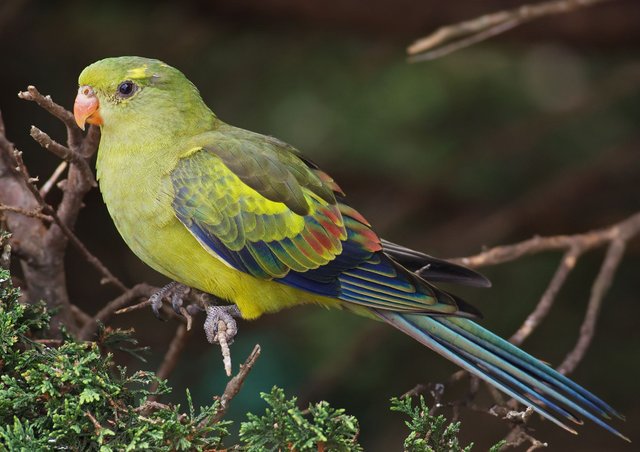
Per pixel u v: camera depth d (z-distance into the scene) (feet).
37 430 18.38
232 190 23.72
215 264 23.81
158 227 23.68
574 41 39.17
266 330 38.24
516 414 21.12
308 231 24.22
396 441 36.52
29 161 37.40
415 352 37.19
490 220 40.81
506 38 39.09
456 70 40.09
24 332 19.89
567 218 40.83
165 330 37.93
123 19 38.42
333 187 25.54
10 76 37.52
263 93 39.70
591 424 37.65
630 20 38.42
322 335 37.88
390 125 40.09
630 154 40.50
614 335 37.91
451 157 40.50
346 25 39.11
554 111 40.16
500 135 40.37
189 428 17.93
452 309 23.43
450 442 18.90
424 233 42.11
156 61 24.81
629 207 41.34
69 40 38.14
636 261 38.65
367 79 39.86
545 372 22.56
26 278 24.61
